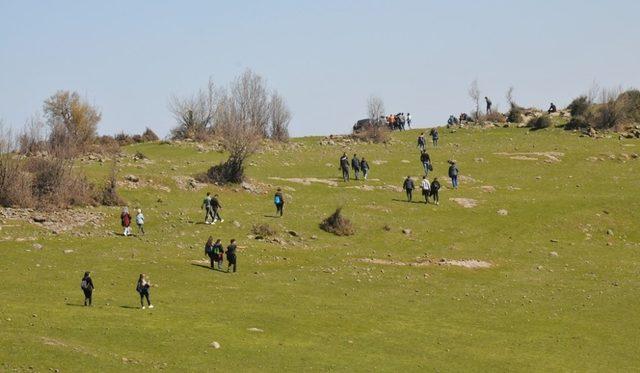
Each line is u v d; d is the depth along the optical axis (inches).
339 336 2522.1
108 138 7440.9
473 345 2544.3
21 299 2652.6
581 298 3240.7
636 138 6850.4
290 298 2972.4
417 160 6092.5
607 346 2608.3
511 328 2775.6
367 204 4768.7
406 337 2576.3
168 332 2384.4
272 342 2389.3
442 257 3882.9
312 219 4360.2
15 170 4281.5
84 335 2274.9
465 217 4623.5
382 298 3088.1
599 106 7495.1
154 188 4687.5
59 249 3486.7
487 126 7800.2
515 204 4879.4
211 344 2285.9
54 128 6087.6
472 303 3097.9
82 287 2628.0
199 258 3516.2
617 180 5561.0
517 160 6067.9
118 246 3607.3
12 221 3873.0
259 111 7864.2
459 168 5821.9
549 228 4500.5
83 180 4507.9
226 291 3002.0
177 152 6318.9
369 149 6673.2
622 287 3442.4
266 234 4030.5
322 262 3641.7
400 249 4013.3
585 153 6259.8
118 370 1996.8
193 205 4500.5
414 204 4827.8
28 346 2089.1
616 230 4557.1
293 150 6530.5
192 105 7554.1
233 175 5019.7
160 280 3088.1
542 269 3757.4
